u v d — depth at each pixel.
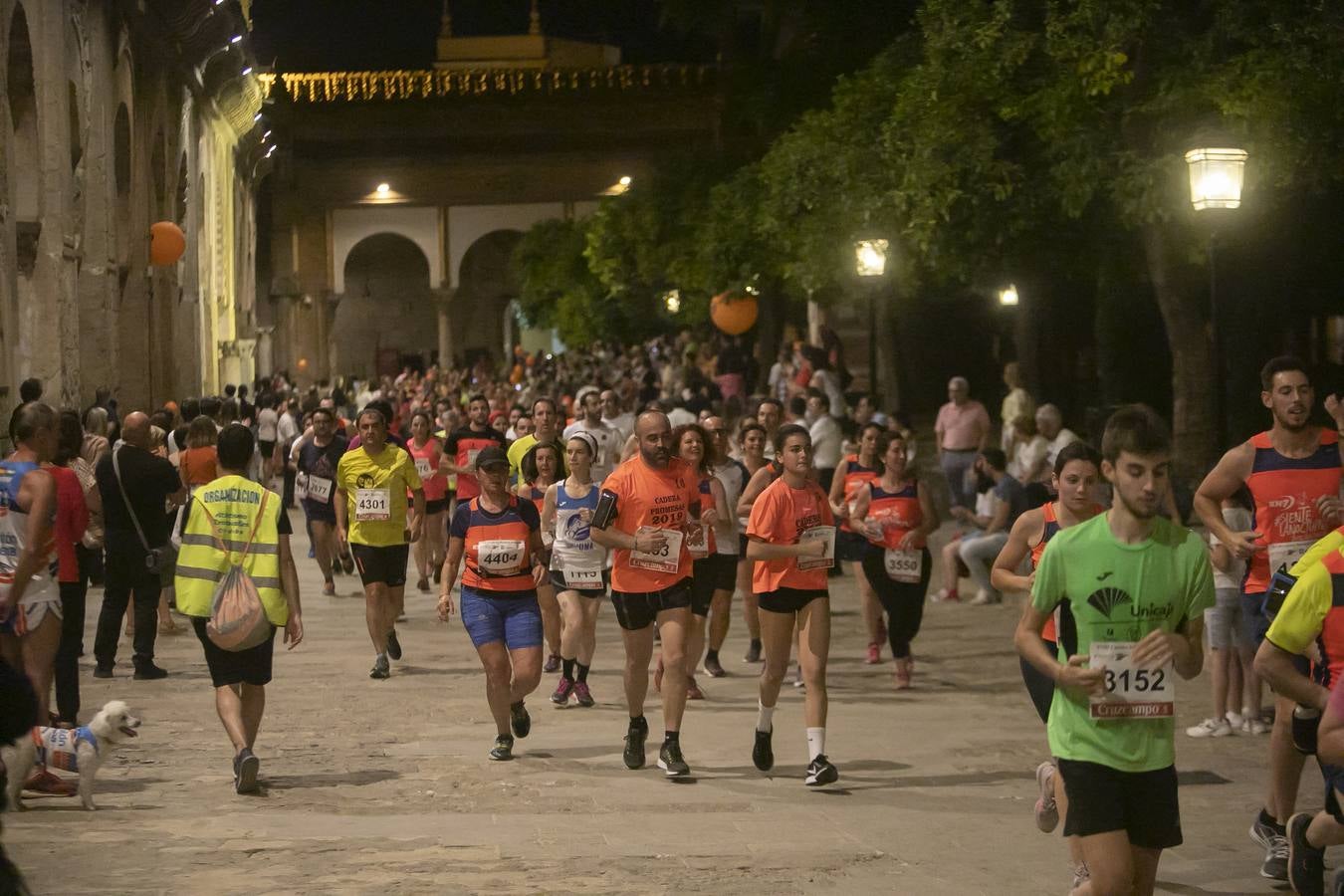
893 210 21.41
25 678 4.66
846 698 14.11
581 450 13.59
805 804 10.00
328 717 13.14
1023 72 19.91
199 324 43.00
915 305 42.22
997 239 22.36
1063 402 41.06
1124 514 6.08
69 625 11.91
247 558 10.05
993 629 18.05
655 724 12.90
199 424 17.44
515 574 11.45
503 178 70.38
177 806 9.80
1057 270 24.41
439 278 70.56
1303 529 8.64
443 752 11.70
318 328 70.38
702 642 13.95
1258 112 17.38
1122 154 18.73
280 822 9.34
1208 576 6.07
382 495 15.17
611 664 16.17
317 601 21.16
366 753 11.64
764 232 25.62
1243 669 11.96
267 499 10.16
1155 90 19.28
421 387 50.62
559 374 60.00
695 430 13.95
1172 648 6.00
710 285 32.53
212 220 47.12
